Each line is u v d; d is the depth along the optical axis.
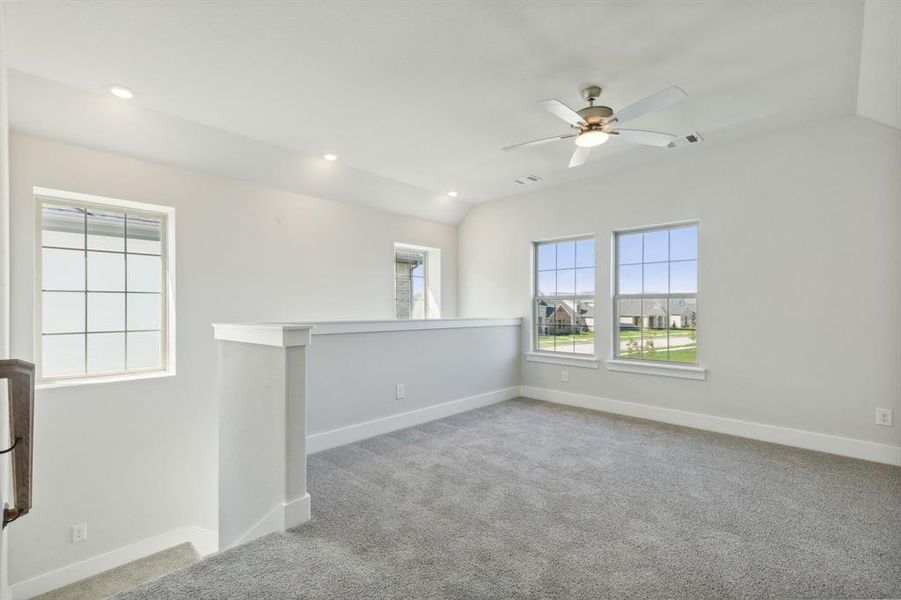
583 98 2.90
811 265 3.35
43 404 3.04
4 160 2.02
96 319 3.49
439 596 1.64
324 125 3.40
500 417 4.30
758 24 2.17
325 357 3.41
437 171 4.52
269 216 4.28
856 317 3.17
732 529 2.13
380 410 3.78
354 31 2.24
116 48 2.38
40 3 2.00
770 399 3.54
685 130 3.49
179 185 3.70
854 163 3.18
